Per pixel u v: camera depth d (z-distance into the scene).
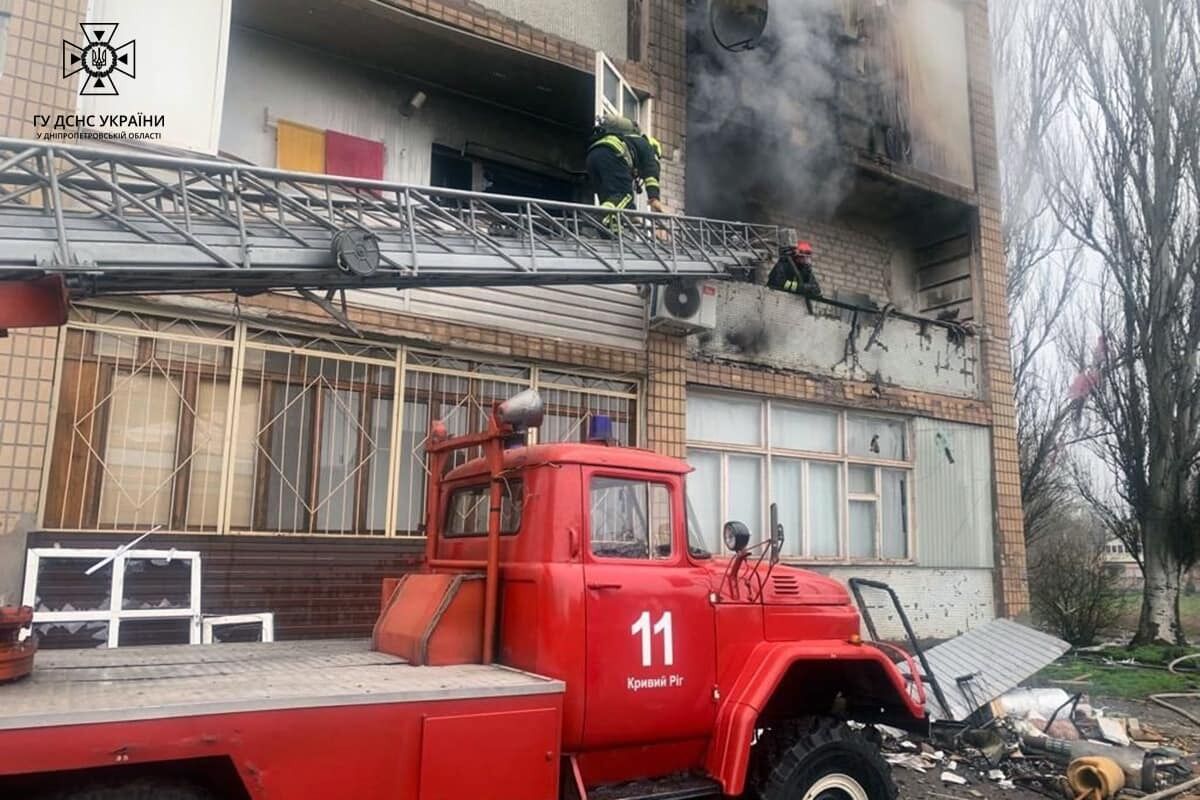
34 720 2.45
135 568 5.84
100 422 5.91
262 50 7.77
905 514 10.72
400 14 7.47
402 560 6.32
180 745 2.62
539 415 3.77
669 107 9.04
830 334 10.22
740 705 3.95
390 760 2.98
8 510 5.46
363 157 8.18
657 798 3.71
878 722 4.80
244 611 6.21
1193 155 13.68
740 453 9.44
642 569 3.90
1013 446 11.68
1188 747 7.18
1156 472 13.59
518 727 3.27
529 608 3.71
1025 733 6.73
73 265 3.42
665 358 8.62
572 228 6.21
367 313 6.94
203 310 6.30
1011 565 11.33
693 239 7.19
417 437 7.21
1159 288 13.76
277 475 6.54
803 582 4.54
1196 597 26.20
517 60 8.23
